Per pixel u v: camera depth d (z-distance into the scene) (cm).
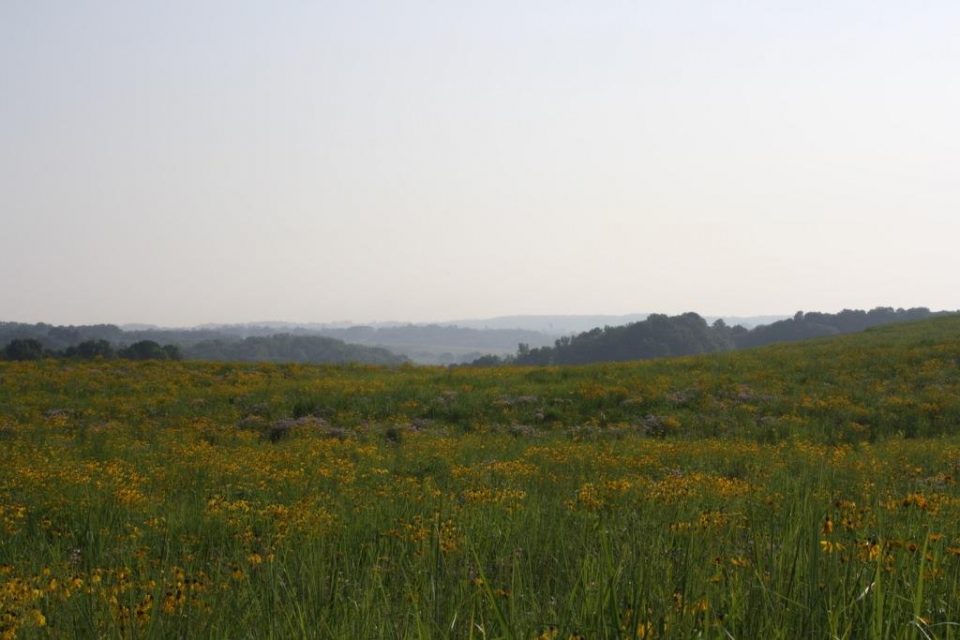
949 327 4441
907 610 395
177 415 2295
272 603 519
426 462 1570
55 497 1084
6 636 454
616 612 379
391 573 633
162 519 927
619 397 2467
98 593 536
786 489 919
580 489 1099
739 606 406
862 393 2506
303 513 893
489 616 434
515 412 2330
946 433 2120
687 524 623
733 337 15675
